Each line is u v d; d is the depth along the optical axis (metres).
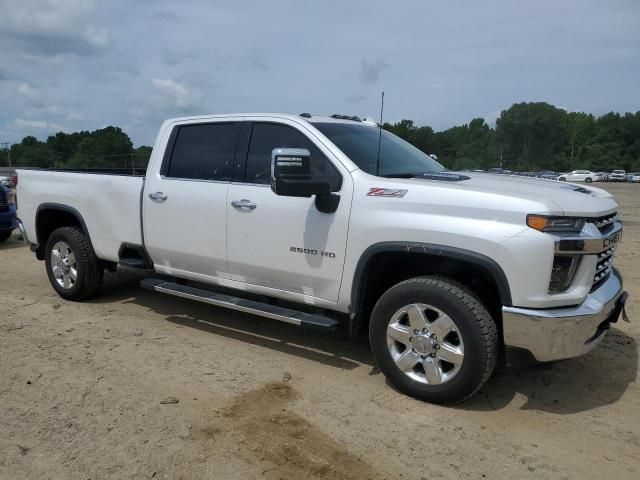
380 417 3.62
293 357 4.63
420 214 3.72
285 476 2.97
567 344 3.43
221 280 4.90
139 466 3.02
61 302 6.16
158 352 4.68
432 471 3.05
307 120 4.51
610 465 3.15
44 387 3.95
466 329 3.55
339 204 4.06
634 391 4.08
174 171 5.13
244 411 3.66
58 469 2.99
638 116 107.56
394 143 4.97
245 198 4.54
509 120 88.31
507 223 3.44
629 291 6.68
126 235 5.49
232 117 4.85
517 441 3.38
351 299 4.08
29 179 6.41
